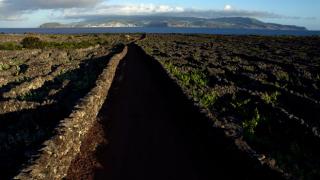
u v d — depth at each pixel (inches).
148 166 676.7
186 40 4970.5
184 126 895.1
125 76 1658.5
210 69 1654.8
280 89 1187.9
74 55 2608.3
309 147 708.7
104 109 1055.0
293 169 597.9
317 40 4665.4
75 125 722.2
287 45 3624.5
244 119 854.5
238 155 613.3
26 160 551.5
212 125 740.7
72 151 689.6
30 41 3791.8
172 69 1477.6
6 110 943.0
